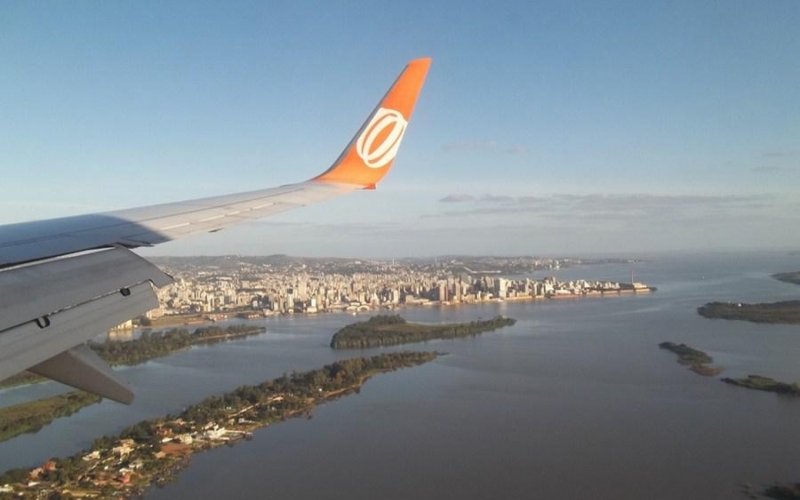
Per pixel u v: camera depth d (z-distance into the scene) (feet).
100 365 16.87
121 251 21.63
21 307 15.19
